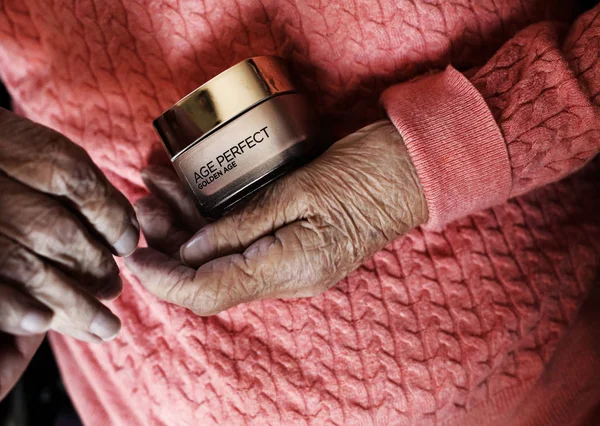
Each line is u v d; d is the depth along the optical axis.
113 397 0.45
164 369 0.41
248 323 0.39
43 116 0.42
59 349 0.49
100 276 0.33
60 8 0.39
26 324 0.31
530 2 0.37
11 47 0.41
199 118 0.34
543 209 0.40
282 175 0.36
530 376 0.39
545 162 0.36
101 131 0.40
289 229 0.35
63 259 0.32
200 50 0.38
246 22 0.37
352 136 0.36
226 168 0.35
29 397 0.49
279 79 0.35
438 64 0.38
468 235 0.39
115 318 0.33
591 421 0.42
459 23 0.37
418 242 0.39
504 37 0.38
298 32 0.37
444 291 0.39
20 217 0.31
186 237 0.39
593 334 0.40
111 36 0.38
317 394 0.38
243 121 0.34
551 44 0.35
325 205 0.35
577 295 0.40
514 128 0.35
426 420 0.39
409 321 0.39
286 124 0.35
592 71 0.34
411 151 0.35
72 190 0.32
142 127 0.40
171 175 0.39
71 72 0.40
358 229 0.35
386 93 0.37
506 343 0.39
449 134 0.35
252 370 0.39
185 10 0.37
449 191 0.35
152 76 0.39
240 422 0.39
